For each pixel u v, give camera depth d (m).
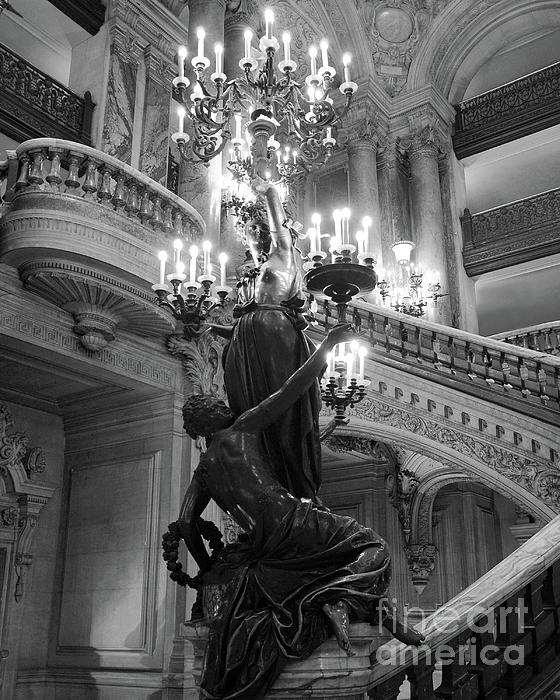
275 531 2.66
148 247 6.93
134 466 8.12
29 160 6.59
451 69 15.05
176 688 7.02
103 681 7.58
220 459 2.84
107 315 6.98
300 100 5.49
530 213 14.05
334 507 11.90
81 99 10.15
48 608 8.36
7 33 11.38
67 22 10.66
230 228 9.41
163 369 7.92
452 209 14.58
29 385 8.02
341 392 5.02
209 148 5.57
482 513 12.37
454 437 7.93
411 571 11.36
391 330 8.51
